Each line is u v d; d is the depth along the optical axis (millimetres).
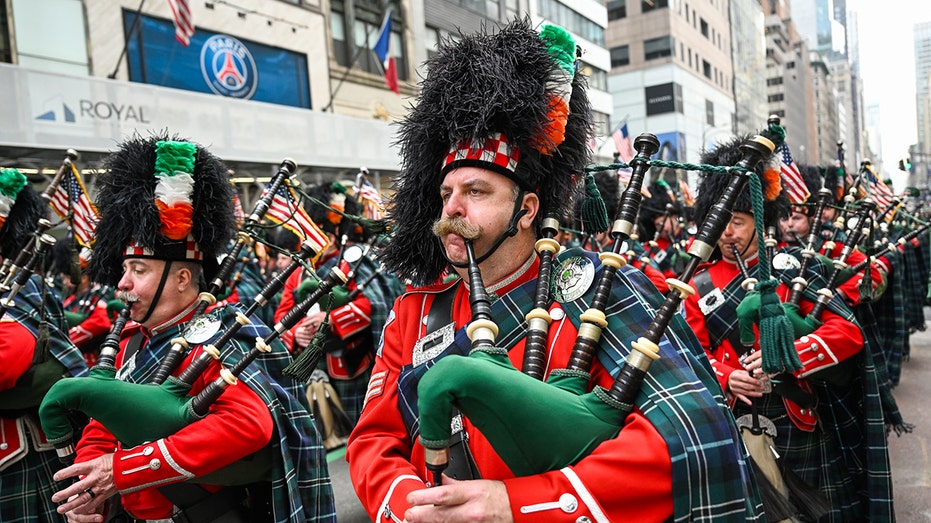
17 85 7180
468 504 1094
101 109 7941
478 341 1201
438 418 1072
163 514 2041
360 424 1503
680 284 1213
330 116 11188
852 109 138375
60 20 8969
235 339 2033
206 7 10734
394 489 1297
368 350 4262
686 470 1122
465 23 16938
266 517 2121
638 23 34875
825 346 2539
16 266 2428
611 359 1246
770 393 2650
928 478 3863
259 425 1877
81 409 1759
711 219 1282
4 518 2393
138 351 2121
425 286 1601
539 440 1115
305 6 12492
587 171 1521
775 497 1912
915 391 5742
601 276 1291
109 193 2127
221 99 9477
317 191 4613
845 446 2797
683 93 35656
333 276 2010
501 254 1405
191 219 2109
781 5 87312
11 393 2363
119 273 2191
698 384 1227
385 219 1659
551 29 1457
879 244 3854
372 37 14180
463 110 1354
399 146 1614
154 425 1795
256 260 5926
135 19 9656
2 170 2715
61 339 2510
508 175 1366
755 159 1317
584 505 1091
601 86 25406
